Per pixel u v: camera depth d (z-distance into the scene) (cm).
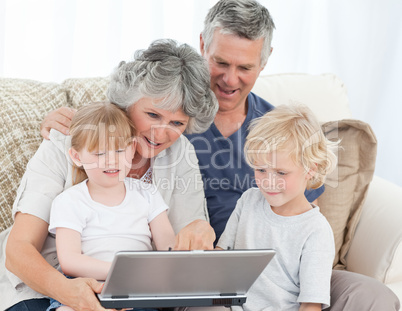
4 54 229
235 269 110
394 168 290
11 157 154
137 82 133
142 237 138
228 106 168
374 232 164
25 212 134
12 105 158
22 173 155
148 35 245
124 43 244
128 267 104
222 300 119
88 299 115
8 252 129
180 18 249
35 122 159
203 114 143
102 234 134
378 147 287
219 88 166
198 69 138
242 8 154
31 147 157
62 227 130
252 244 139
